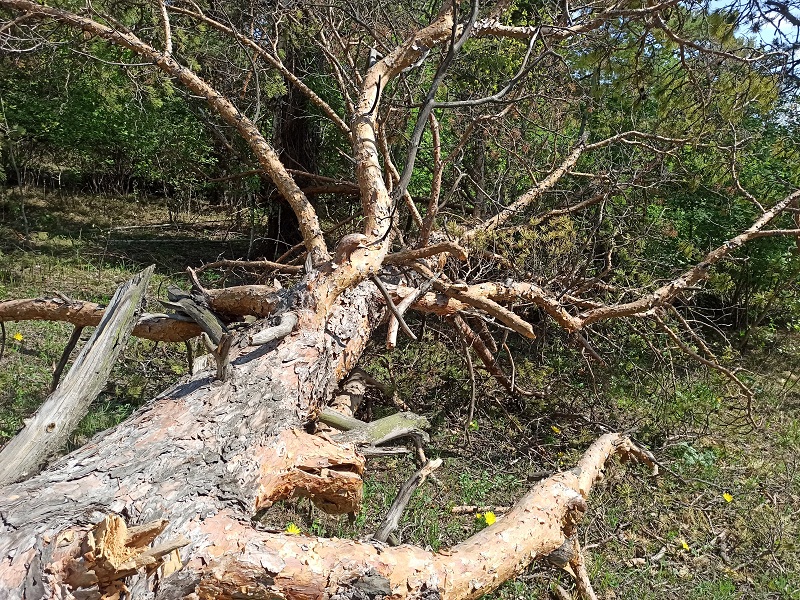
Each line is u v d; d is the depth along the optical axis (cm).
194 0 518
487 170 605
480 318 432
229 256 817
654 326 489
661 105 545
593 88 526
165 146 859
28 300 346
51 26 550
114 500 174
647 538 358
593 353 447
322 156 758
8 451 193
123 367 447
